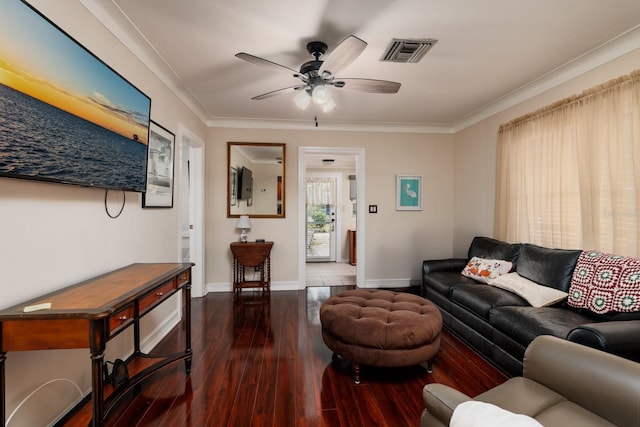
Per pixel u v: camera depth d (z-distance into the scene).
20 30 1.13
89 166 1.57
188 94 3.23
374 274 4.52
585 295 2.01
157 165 2.56
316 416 1.67
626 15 1.91
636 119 2.07
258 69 2.65
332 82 2.30
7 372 1.26
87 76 1.53
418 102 3.50
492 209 3.73
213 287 4.23
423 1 1.78
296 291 4.27
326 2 1.79
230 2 1.78
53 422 1.49
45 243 1.43
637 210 2.07
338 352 2.08
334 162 6.56
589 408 1.09
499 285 2.63
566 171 2.62
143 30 2.07
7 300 1.24
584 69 2.53
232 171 4.25
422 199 4.57
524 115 3.12
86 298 1.33
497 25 2.02
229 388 1.93
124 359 2.09
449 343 2.62
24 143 1.18
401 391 1.91
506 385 1.27
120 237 2.06
